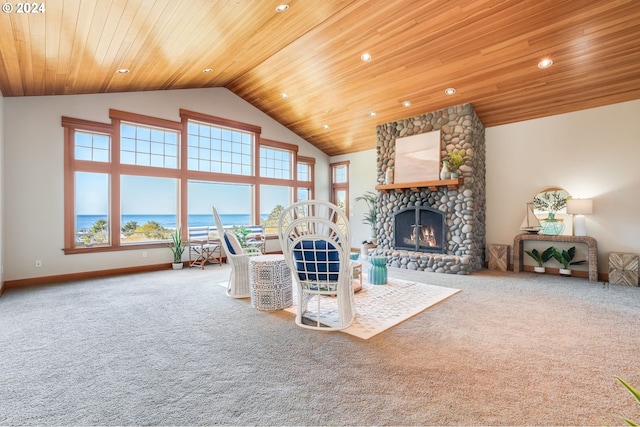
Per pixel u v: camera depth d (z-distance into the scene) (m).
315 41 4.73
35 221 4.69
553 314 3.21
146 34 3.48
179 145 6.26
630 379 1.95
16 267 4.53
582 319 3.05
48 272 4.79
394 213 6.58
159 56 4.25
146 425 1.53
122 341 2.55
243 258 3.90
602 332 2.71
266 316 3.18
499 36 4.07
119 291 4.20
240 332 2.75
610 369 2.07
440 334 2.68
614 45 3.86
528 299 3.77
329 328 2.79
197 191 12.18
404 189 6.39
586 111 5.09
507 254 5.68
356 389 1.84
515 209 5.79
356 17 4.16
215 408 1.66
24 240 4.60
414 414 1.60
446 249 5.78
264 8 3.61
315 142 8.60
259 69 5.79
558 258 5.20
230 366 2.13
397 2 3.87
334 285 2.84
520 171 5.74
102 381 1.94
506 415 1.59
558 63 4.30
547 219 5.39
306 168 8.80
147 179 6.43
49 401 1.73
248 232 6.55
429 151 6.01
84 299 3.79
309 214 3.12
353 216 8.69
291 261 2.88
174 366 2.13
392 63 4.93
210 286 4.49
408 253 6.02
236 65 5.45
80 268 5.08
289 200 8.40
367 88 5.68
